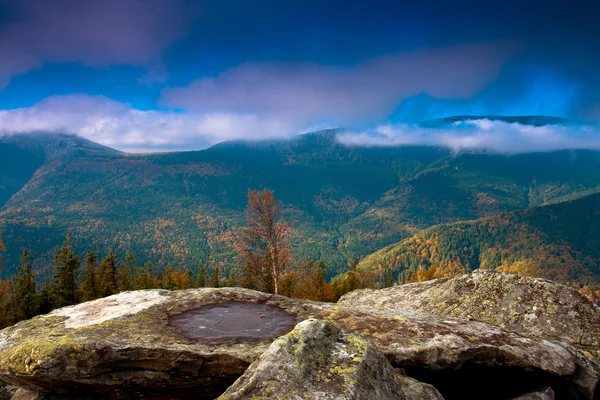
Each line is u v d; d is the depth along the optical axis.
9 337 8.45
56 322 9.20
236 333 8.91
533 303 11.26
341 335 6.59
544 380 8.45
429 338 8.54
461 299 12.66
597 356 9.56
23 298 46.06
